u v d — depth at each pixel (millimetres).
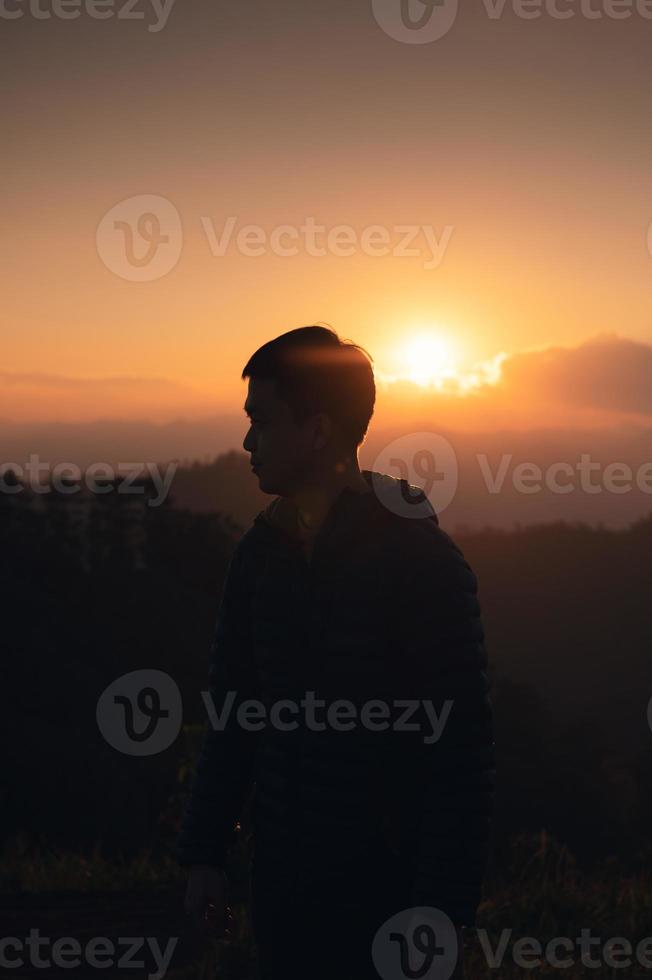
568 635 151250
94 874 6707
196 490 149125
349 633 1895
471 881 1792
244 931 4570
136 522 82938
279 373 1975
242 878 5188
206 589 83938
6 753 41281
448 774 1833
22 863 7082
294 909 1913
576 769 61625
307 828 1907
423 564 1881
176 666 64125
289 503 2051
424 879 1796
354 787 1889
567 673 136625
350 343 2041
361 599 1891
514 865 6047
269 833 1968
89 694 53406
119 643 64688
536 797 58094
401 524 1917
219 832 2164
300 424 1972
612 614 155250
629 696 118125
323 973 1894
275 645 1973
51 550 75188
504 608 161875
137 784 41469
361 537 1912
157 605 73000
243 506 144000
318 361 1971
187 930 5145
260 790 2010
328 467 1991
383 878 1876
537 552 182625
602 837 57875
